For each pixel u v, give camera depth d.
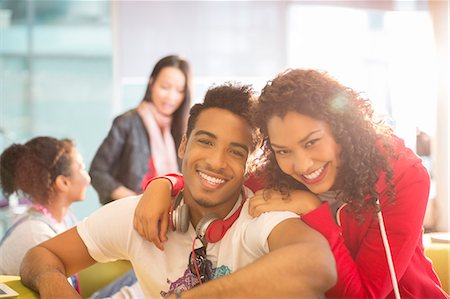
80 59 7.02
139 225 1.58
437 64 3.69
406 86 5.23
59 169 2.43
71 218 2.66
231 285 1.33
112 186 3.51
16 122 6.99
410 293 1.64
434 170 3.71
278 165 1.49
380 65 5.90
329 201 1.57
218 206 1.54
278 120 1.39
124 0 6.22
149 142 3.66
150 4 6.24
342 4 6.10
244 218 1.53
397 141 1.61
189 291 1.39
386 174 1.50
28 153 2.42
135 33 6.27
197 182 1.51
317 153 1.39
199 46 6.27
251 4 6.25
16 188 2.45
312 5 6.23
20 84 7.03
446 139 3.64
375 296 1.52
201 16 6.25
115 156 3.60
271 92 1.41
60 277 1.62
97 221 1.68
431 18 3.72
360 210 1.49
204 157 1.50
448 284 2.04
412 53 5.45
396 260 1.54
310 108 1.37
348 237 1.59
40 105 7.03
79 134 6.99
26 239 2.26
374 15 6.02
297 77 1.41
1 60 7.02
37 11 7.16
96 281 2.58
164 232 1.56
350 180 1.46
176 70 3.67
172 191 1.66
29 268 1.70
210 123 1.50
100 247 1.68
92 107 7.02
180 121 3.73
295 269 1.29
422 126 4.56
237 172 1.50
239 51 6.27
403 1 5.73
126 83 6.34
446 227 3.59
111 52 6.85
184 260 1.56
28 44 7.07
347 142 1.41
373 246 1.53
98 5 6.94
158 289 1.59
